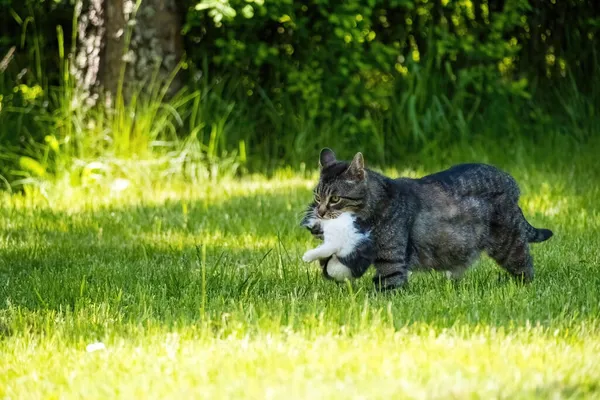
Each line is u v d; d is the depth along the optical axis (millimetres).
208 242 10062
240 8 14703
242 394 4988
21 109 14055
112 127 14070
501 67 16656
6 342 6344
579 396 4867
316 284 7895
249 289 7723
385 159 15500
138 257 9383
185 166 14273
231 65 15648
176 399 4984
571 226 10703
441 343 5879
